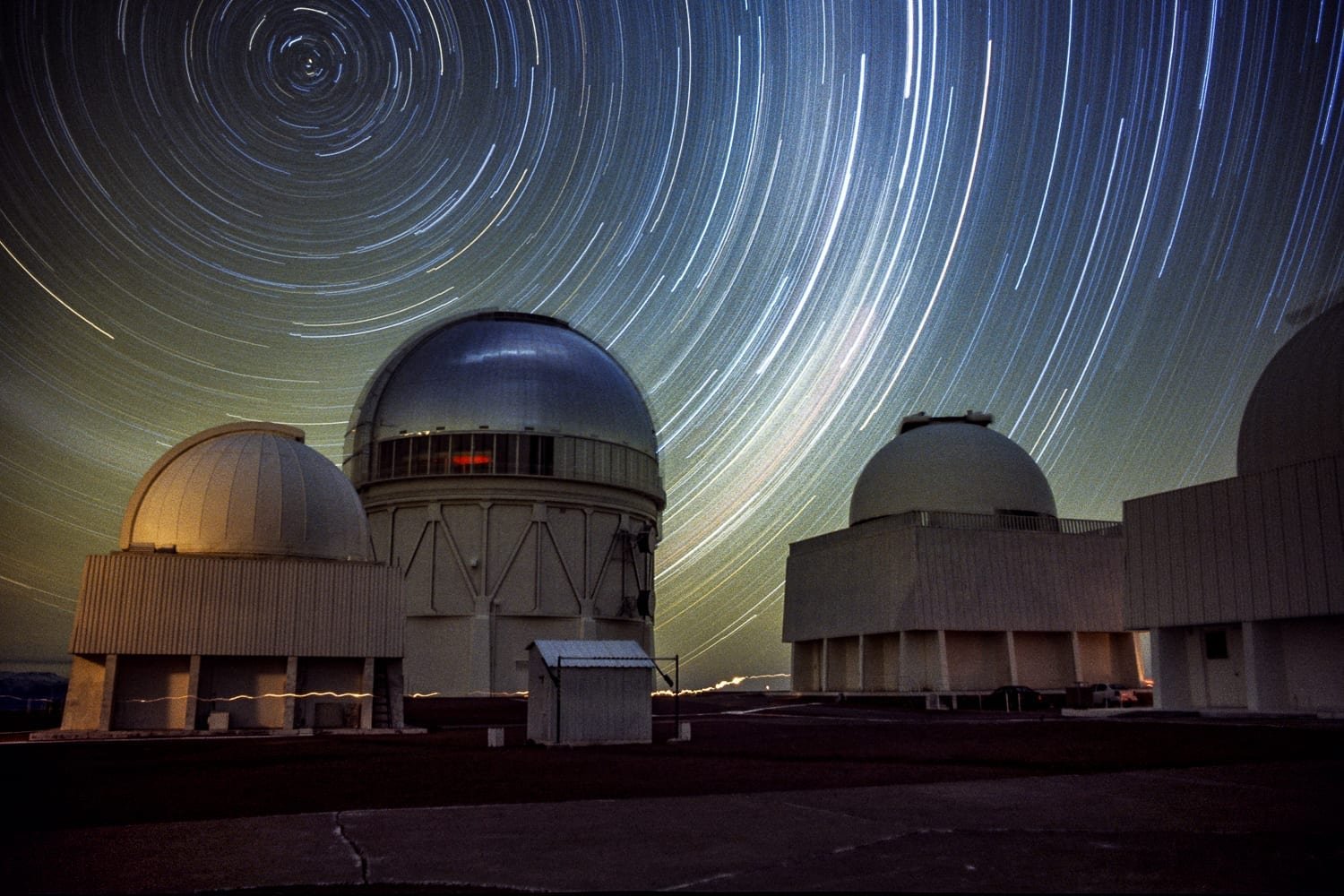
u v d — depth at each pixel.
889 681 63.22
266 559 36.97
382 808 15.57
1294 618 38.47
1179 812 14.27
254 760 24.39
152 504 38.66
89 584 34.94
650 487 76.31
